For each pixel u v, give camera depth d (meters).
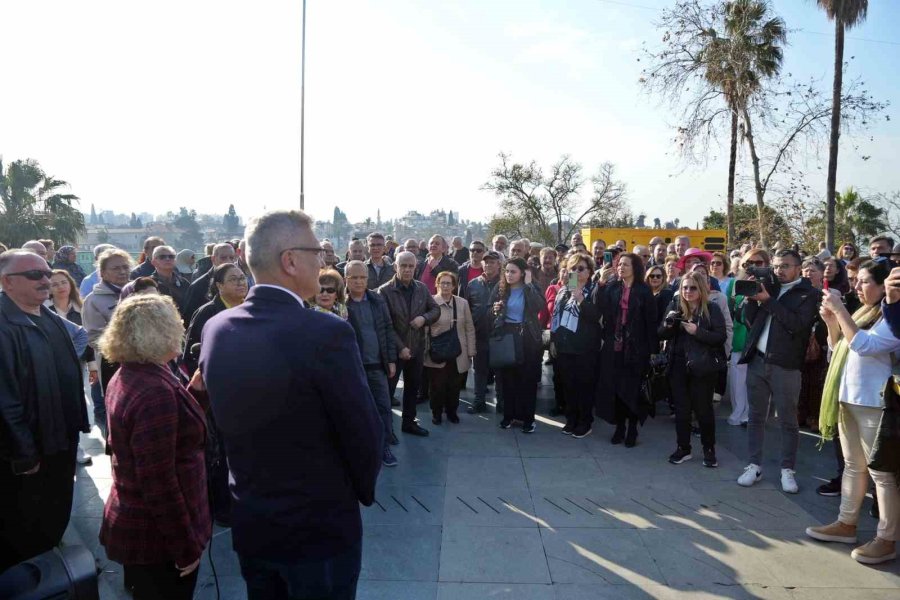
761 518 3.98
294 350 1.65
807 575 3.30
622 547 3.60
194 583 2.46
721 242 16.72
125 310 2.29
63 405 3.26
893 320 3.14
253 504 1.73
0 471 3.08
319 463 1.72
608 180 34.38
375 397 4.88
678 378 4.93
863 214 21.94
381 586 3.19
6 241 25.73
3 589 1.94
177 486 2.27
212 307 3.79
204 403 2.57
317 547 1.74
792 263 4.28
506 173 34.62
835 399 3.67
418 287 5.57
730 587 3.18
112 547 2.30
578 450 5.28
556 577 3.27
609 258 7.65
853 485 3.60
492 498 4.28
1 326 2.99
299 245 1.81
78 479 4.58
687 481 4.59
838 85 15.65
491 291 6.30
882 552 3.38
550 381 8.00
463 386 7.25
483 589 3.16
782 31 17.06
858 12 15.12
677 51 17.30
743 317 4.61
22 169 26.36
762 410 4.50
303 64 12.65
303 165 12.82
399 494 4.34
